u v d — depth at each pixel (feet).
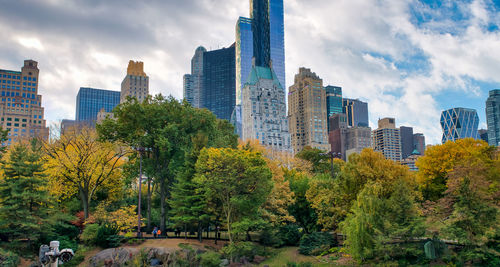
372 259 131.03
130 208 163.73
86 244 145.79
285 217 176.35
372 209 128.77
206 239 168.04
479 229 117.29
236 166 147.13
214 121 203.82
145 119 179.73
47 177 147.43
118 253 133.39
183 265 127.34
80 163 172.96
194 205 158.51
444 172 190.90
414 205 134.41
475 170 130.31
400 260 125.49
